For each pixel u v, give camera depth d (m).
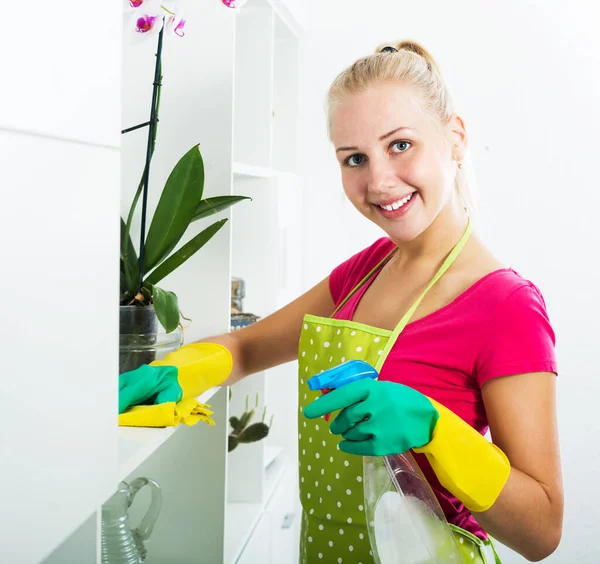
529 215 2.21
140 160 1.27
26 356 0.47
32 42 0.47
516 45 2.18
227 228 1.26
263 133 1.82
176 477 1.30
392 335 0.99
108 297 0.60
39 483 0.49
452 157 1.04
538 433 0.87
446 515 0.95
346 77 0.98
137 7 0.95
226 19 1.24
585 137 2.16
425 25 2.24
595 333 2.19
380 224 1.00
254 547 1.60
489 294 0.92
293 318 1.26
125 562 1.01
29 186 0.47
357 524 1.00
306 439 1.08
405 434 0.77
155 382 0.92
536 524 0.85
